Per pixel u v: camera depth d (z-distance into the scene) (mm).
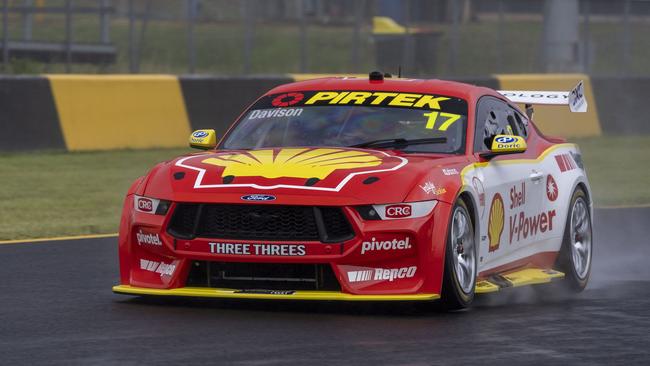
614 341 22266
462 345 21578
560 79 82125
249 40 82750
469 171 25922
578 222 31609
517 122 30641
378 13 100750
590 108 82875
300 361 19906
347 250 23422
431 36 93875
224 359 20047
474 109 28172
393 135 27016
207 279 24391
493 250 26828
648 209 51562
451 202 24359
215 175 24531
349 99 28391
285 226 23656
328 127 27422
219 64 93750
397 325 23484
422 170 24609
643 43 107125
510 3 111625
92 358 20172
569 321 24609
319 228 23422
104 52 80438
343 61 98188
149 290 24797
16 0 83062
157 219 24578
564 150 32031
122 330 22875
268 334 22344
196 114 69188
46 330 22969
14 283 29938
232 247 23688
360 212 23547
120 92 66688
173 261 24547
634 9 108688
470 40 104250
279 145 27172
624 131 84750
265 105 29016
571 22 90562
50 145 63750
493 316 25016
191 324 23422
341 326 23250
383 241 23516
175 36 94188
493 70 101000
